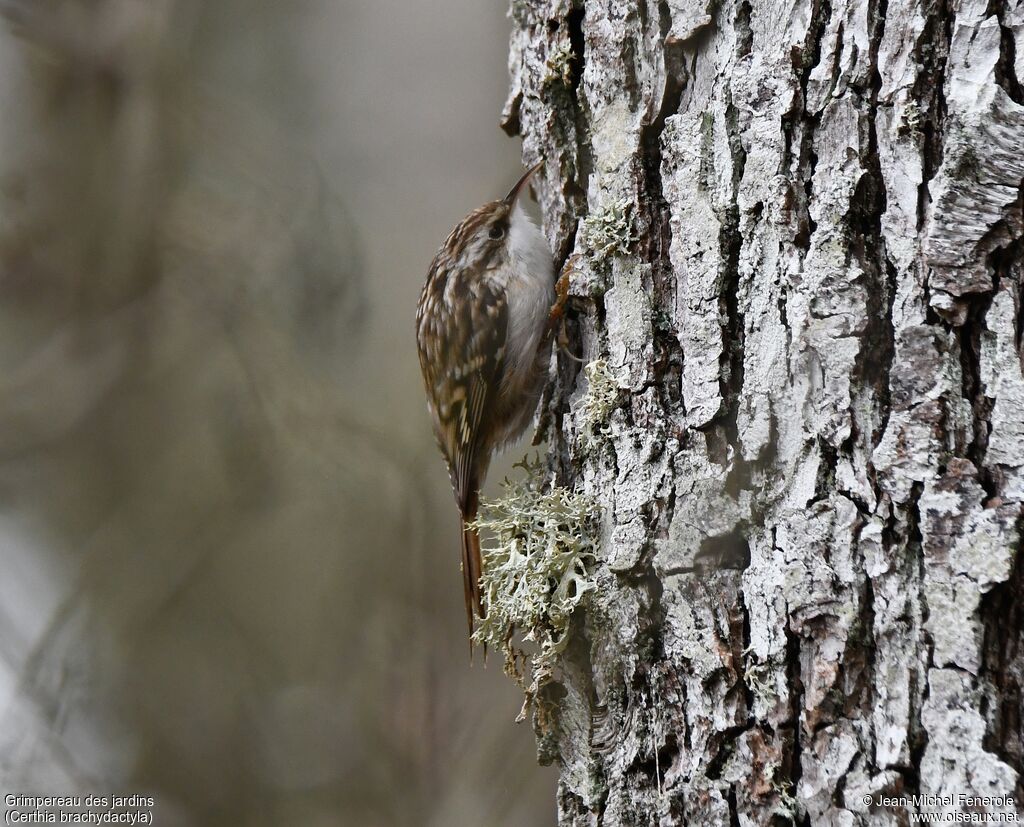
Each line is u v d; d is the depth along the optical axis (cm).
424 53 1245
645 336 469
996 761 343
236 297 950
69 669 889
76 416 998
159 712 1032
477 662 964
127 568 1030
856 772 370
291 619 1072
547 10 548
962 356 366
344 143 1197
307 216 959
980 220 364
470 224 719
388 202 1184
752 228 419
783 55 412
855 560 379
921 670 361
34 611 992
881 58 388
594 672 468
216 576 1090
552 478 543
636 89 482
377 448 962
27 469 1073
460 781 907
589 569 480
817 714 381
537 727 490
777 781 389
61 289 1011
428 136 1208
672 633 433
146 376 1013
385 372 1097
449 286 721
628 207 480
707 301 433
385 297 1138
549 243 570
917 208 376
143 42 988
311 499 1034
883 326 383
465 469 738
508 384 695
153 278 981
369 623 994
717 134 439
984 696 349
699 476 429
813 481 392
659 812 430
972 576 354
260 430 991
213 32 1103
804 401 396
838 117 396
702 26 450
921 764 357
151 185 978
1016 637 350
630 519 454
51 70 1007
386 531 977
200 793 1012
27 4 978
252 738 1038
